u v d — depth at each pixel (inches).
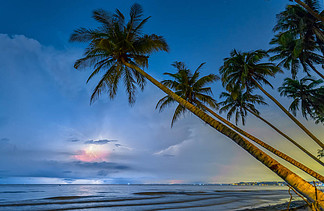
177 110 690.8
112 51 404.8
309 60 673.6
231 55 749.3
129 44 388.5
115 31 414.9
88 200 1165.1
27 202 1048.8
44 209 799.1
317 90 770.8
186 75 717.3
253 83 756.0
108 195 1692.9
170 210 734.5
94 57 437.4
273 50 693.9
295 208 563.2
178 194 1839.3
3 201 1114.1
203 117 232.5
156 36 432.5
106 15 406.0
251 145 175.5
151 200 1168.2
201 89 725.3
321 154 893.2
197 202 1041.5
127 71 482.3
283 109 707.4
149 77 345.7
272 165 152.5
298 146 722.8
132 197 1428.4
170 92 300.5
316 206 113.4
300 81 791.1
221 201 1090.7
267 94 721.0
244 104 852.6
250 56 720.3
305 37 591.2
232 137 194.2
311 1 549.3
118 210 761.6
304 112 802.2
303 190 127.2
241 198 1309.1
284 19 589.9
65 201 1104.2
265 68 686.5
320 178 451.2
